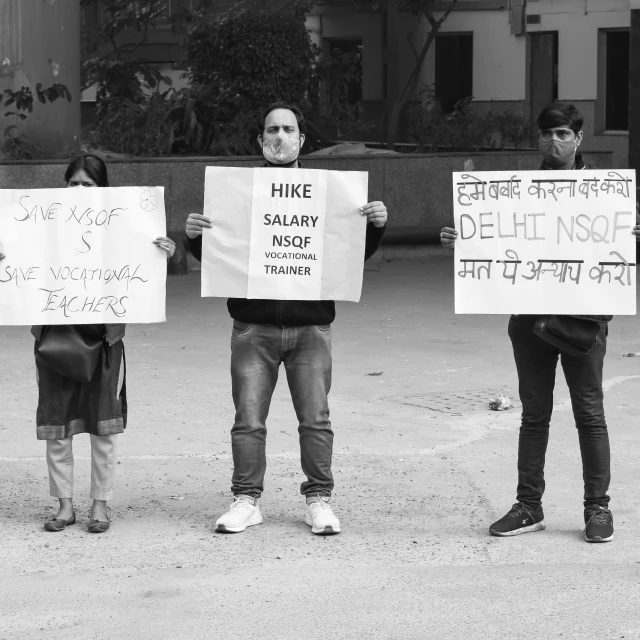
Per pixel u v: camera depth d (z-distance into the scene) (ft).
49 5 60.85
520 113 96.73
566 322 20.62
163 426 29.91
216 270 21.77
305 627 17.49
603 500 21.50
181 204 61.52
